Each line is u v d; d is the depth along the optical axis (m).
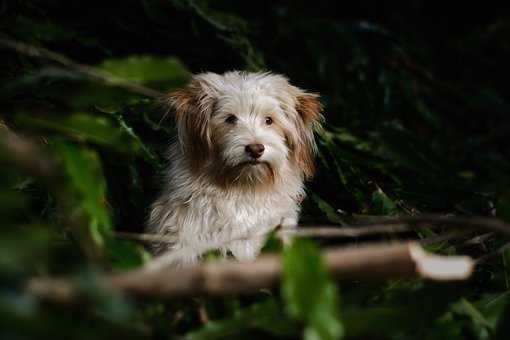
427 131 11.66
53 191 3.62
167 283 3.03
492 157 11.27
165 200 7.03
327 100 9.97
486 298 4.32
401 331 3.61
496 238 4.96
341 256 3.16
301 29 11.19
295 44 11.23
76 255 3.89
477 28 16.31
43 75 3.83
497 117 13.17
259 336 3.53
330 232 3.92
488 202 7.12
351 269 3.15
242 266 3.11
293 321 3.34
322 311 2.93
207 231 6.89
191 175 7.05
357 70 10.99
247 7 12.03
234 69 9.12
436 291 3.79
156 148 7.62
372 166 8.30
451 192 7.88
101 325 2.87
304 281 2.99
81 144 4.34
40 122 3.82
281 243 4.07
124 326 2.93
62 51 8.18
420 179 8.30
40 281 2.85
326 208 6.43
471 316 3.85
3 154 3.32
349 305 4.00
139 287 3.01
